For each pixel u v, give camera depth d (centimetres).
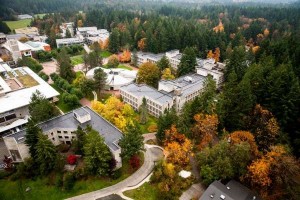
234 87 10169
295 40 15538
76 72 17088
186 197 7450
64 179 7738
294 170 7069
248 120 9375
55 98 12812
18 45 18425
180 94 11881
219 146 8056
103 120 9612
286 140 8575
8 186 7875
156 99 11431
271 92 9612
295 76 10581
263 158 7625
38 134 7769
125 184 7906
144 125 10931
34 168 8162
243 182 7762
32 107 10319
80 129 8425
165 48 19750
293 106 8862
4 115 10912
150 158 8962
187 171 8288
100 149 7631
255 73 10731
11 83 13662
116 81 14500
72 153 8919
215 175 7656
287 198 7094
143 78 13962
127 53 19125
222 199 6825
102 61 18625
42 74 15612
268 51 14800
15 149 8481
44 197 7538
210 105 10131
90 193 7625
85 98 13400
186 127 9288
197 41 19288
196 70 14950
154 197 7488
